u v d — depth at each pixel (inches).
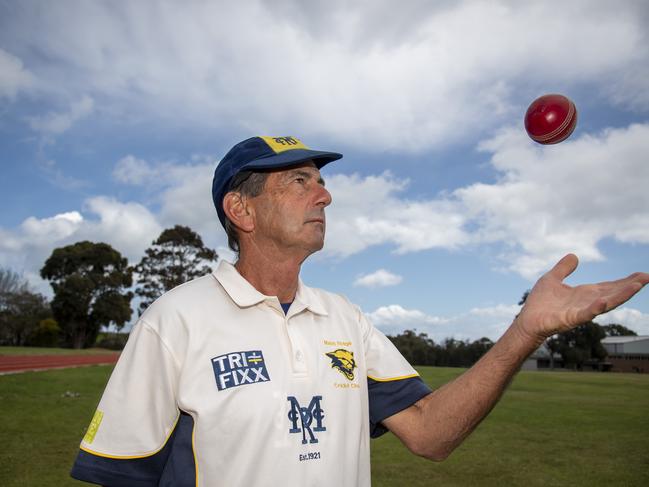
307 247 72.6
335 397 66.6
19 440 277.0
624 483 226.1
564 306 55.7
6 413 359.6
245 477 59.0
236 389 61.8
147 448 63.6
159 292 2390.5
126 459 63.2
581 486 221.0
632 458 271.4
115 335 2753.4
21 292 2465.6
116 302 2399.1
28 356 1298.0
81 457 63.8
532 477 233.8
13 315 2404.0
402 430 73.7
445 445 69.6
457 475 235.9
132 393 64.7
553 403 506.9
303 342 67.8
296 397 63.4
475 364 67.5
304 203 72.6
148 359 65.6
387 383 76.0
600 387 720.3
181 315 66.2
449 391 69.2
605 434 340.8
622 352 2593.5
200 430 61.1
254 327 66.8
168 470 63.3
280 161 71.9
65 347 2389.3
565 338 2368.4
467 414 66.0
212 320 66.2
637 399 553.0
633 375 1056.2
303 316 71.1
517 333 59.7
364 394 72.0
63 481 206.4
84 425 326.3
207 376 63.2
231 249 83.5
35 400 429.1
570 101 68.7
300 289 74.8
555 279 60.4
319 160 82.2
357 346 74.4
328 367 68.5
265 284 73.9
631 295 50.3
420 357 2135.8
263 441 60.1
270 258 73.5
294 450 60.6
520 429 356.8
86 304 2345.0
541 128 68.6
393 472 239.5
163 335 65.1
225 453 60.0
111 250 2509.8
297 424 62.0
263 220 72.9
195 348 64.4
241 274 76.2
